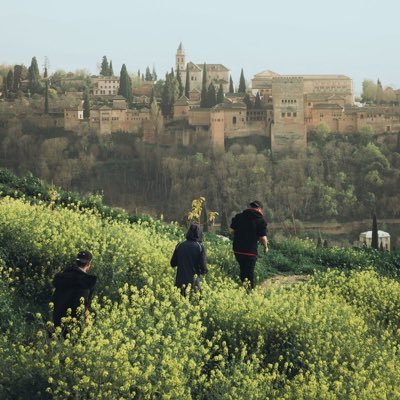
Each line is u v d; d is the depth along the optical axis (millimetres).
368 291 39906
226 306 28750
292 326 28188
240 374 23328
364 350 28094
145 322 24844
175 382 21391
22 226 36344
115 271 33000
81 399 20719
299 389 23516
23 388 21125
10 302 28250
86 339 22094
